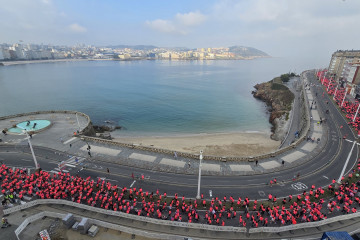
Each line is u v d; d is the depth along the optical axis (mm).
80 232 24641
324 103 84125
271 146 64688
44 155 44969
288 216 27250
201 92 158125
